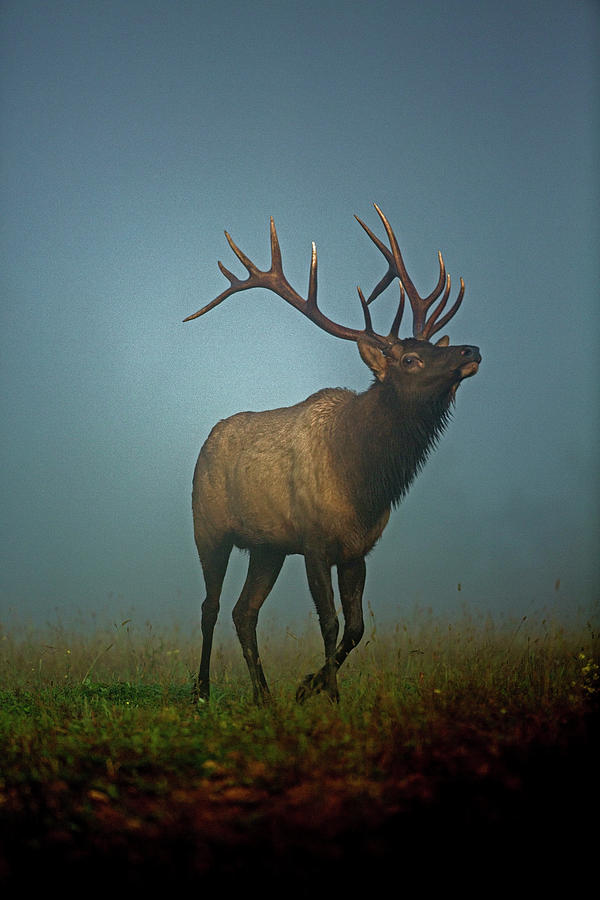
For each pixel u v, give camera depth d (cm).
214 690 2339
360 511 2166
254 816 1203
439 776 1300
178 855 1117
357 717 1616
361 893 1027
